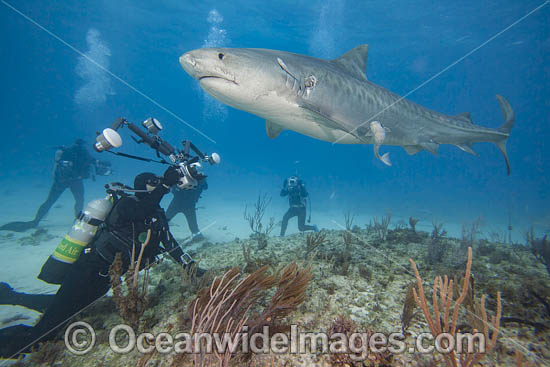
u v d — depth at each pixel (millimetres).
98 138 2609
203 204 18156
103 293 3193
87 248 2936
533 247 4727
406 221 14648
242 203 19625
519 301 2838
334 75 3844
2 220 10023
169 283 4027
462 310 2652
